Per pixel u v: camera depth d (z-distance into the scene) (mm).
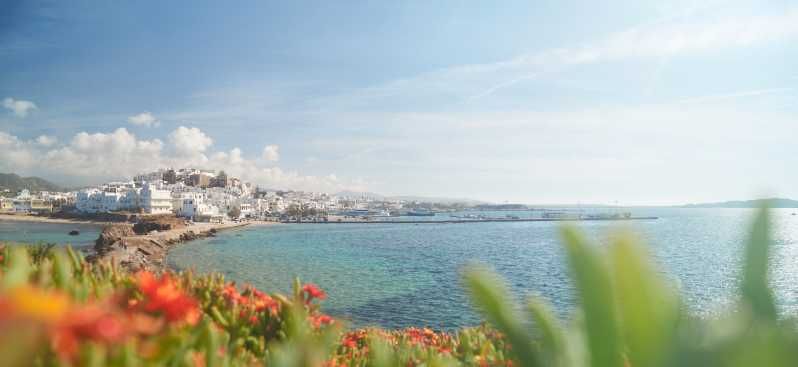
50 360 980
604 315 504
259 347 3270
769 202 481
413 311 36906
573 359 544
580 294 512
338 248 92625
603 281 502
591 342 513
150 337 1357
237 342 2891
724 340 467
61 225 153250
